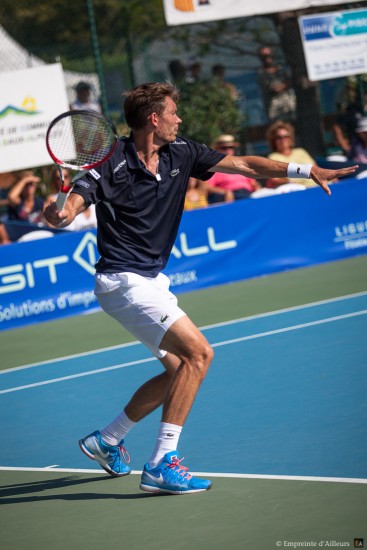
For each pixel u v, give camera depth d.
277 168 9.30
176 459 8.70
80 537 7.85
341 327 15.68
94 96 25.64
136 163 8.78
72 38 36.34
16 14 37.00
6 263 19.14
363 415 10.59
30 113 21.55
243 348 15.01
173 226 9.20
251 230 21.73
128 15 31.56
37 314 19.50
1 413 12.88
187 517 8.02
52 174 22.34
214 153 9.34
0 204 22.92
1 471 10.18
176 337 8.67
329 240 22.69
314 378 12.55
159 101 8.80
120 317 8.95
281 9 24.42
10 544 7.85
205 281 21.19
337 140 27.28
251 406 11.59
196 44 31.11
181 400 8.67
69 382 14.24
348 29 25.30
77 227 20.95
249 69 29.05
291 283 20.53
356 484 8.33
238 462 9.45
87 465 10.10
